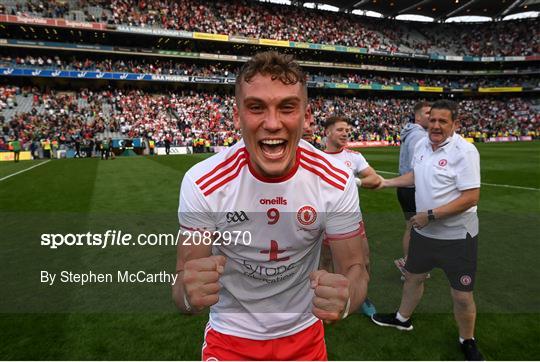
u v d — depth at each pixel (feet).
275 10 136.67
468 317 8.45
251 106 4.17
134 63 107.65
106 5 106.73
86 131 80.18
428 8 152.15
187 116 100.83
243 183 4.67
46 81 96.48
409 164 13.56
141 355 8.57
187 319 10.13
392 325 9.86
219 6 125.49
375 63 144.77
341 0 143.02
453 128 8.66
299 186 4.68
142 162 58.08
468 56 147.13
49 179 37.68
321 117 120.57
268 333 5.41
